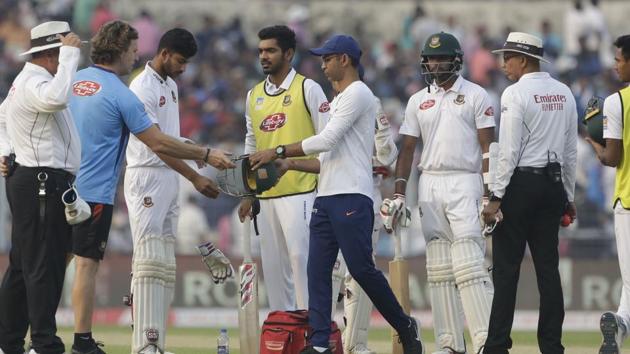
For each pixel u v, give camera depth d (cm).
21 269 2898
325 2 9175
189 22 9019
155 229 3156
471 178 3219
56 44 2841
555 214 2998
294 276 3216
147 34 7969
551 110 2989
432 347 3888
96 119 2984
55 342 2831
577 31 8344
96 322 5662
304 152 2848
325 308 2858
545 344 3002
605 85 7675
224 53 7962
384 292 2894
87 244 3000
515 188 2961
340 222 2850
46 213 2806
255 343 2952
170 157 2991
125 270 5697
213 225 5900
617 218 3017
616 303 5762
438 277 3253
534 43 3030
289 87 3222
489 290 3178
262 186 2902
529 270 5678
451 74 3209
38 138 2805
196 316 5672
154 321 3114
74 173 2862
